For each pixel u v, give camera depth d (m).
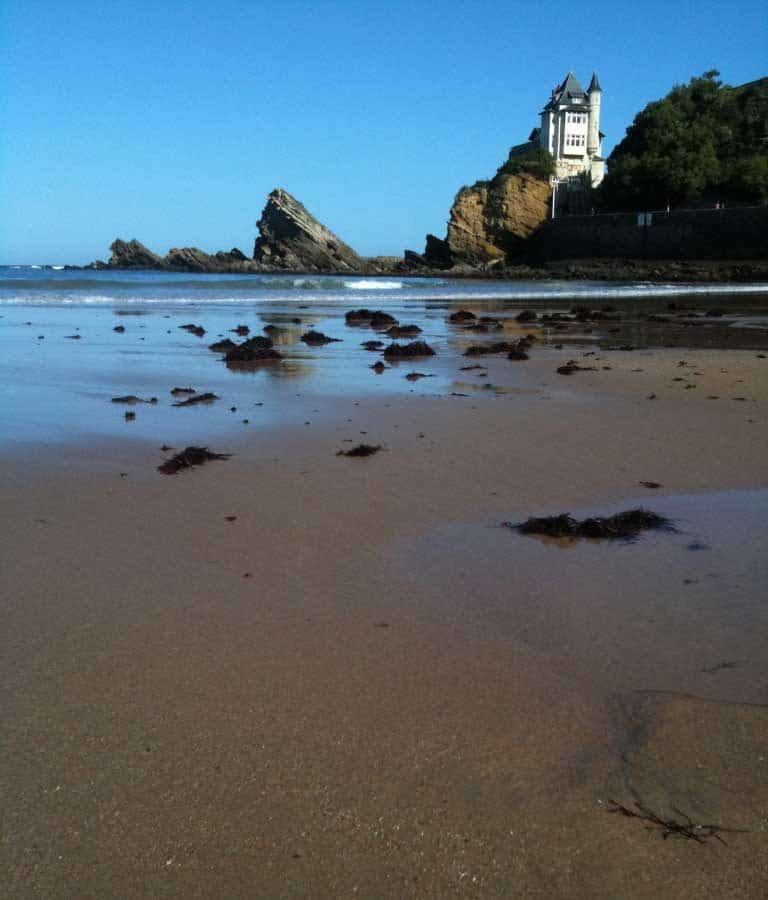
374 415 8.07
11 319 17.56
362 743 2.62
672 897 1.99
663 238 80.44
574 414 8.13
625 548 4.50
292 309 22.88
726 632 3.44
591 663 3.18
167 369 10.92
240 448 6.72
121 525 4.83
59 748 2.59
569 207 101.56
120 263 145.50
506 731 2.69
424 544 4.57
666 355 12.55
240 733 2.67
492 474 6.01
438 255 110.88
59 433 7.11
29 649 3.26
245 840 2.20
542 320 19.88
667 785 2.38
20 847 2.18
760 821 2.22
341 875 2.09
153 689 2.96
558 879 2.06
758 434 7.23
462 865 2.11
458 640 3.38
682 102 99.88
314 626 3.51
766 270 58.84
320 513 5.10
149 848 2.18
